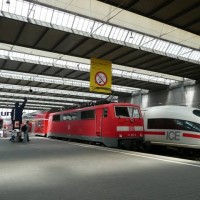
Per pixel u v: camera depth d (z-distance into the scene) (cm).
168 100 3956
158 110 2222
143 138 2084
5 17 1714
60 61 2906
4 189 720
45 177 869
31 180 825
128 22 2038
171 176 880
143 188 728
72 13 1792
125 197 643
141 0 1572
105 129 2067
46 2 1725
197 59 2620
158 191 697
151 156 1384
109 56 2511
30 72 3231
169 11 1698
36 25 1838
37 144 2206
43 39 2111
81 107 2614
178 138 1998
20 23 1816
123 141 1978
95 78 2497
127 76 3400
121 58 2566
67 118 2866
